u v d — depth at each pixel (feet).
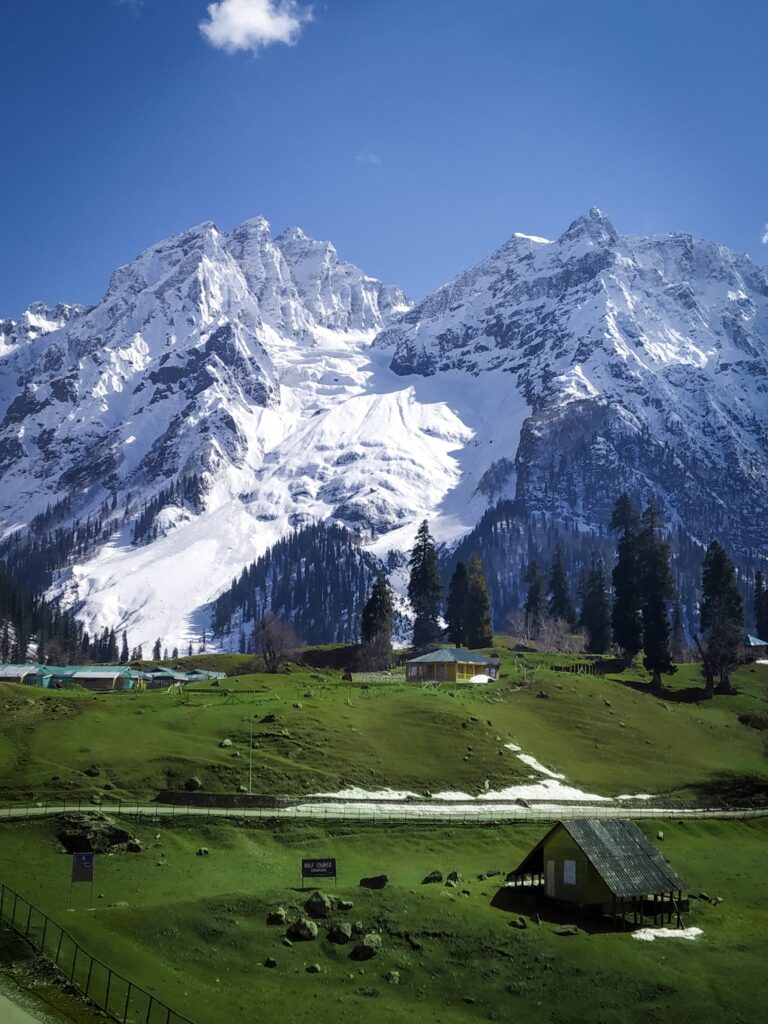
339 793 303.68
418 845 264.72
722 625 539.70
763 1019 171.83
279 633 632.79
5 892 200.85
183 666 639.35
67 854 232.12
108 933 181.88
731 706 506.89
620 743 414.62
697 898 237.25
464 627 645.51
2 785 276.62
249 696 409.90
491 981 179.11
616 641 588.91
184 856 237.04
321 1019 159.53
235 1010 159.12
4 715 337.52
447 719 389.60
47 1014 147.54
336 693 422.82
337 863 243.81
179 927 187.01
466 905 208.85
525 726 411.34
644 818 313.73
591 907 213.46
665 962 191.93
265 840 254.88
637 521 587.27
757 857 285.02
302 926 188.85
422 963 183.01
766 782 386.32
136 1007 154.61
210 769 302.45
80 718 340.39
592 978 182.19
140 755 307.17
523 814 299.79
